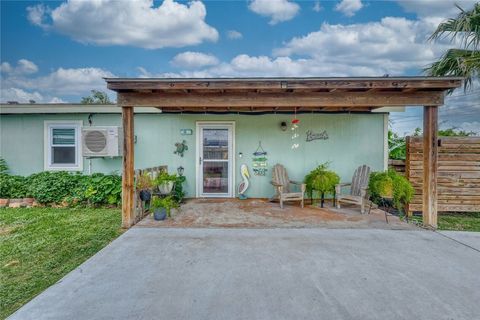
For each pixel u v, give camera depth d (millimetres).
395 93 4988
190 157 7883
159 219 5508
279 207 6664
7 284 3139
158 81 4656
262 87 4664
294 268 3424
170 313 2529
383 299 2752
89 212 6414
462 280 3139
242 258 3721
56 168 7801
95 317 2475
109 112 7664
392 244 4266
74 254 3992
